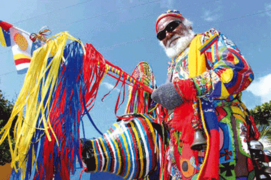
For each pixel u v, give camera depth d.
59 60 1.67
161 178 1.90
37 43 2.12
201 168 1.35
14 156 1.56
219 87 1.45
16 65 2.07
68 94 1.69
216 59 1.57
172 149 1.82
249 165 1.43
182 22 2.12
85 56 1.81
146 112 2.38
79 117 1.71
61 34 1.80
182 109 1.54
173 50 2.02
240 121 1.52
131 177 2.06
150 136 2.09
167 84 1.52
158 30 2.17
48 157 1.79
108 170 2.01
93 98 1.93
